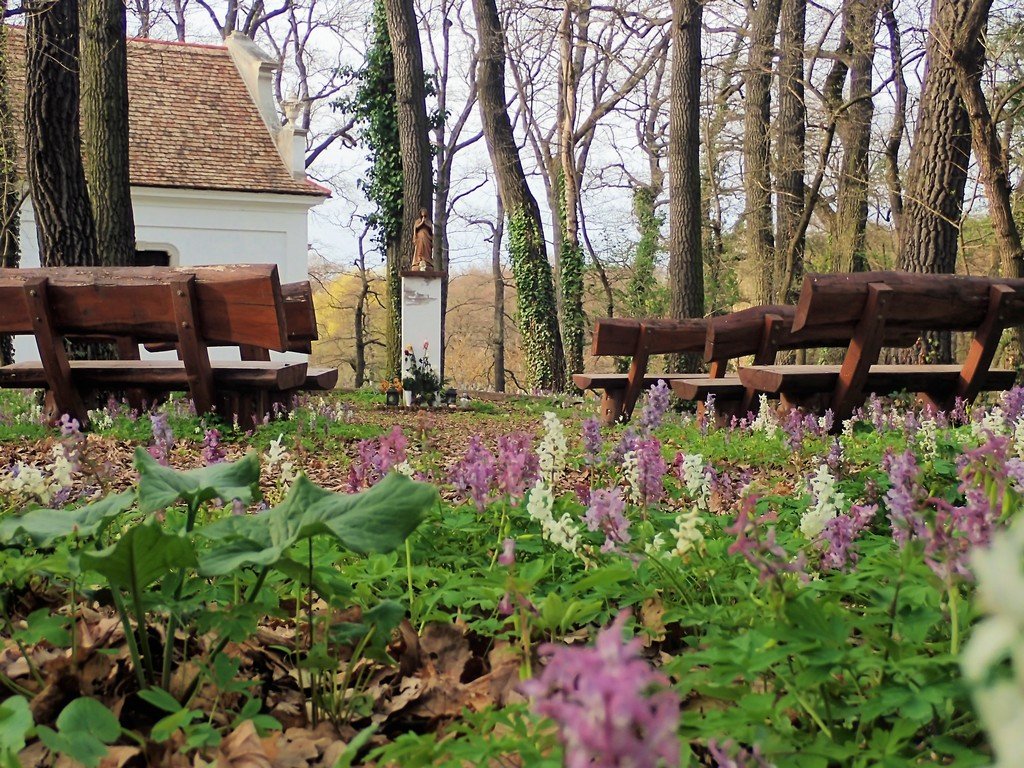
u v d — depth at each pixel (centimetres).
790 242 2425
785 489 562
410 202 2539
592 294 3766
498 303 4734
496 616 307
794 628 196
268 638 275
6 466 671
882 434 785
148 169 2734
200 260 2788
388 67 2923
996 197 1380
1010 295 823
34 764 209
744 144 2884
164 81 3002
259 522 234
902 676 188
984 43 1280
